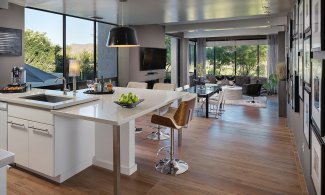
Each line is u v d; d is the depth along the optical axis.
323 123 1.83
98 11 5.47
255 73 12.50
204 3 4.70
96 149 3.36
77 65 3.45
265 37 11.78
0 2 3.12
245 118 6.35
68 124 2.96
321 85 1.83
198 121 5.97
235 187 2.84
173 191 2.77
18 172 3.16
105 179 3.02
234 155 3.78
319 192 1.94
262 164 3.45
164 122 2.97
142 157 3.71
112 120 2.31
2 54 4.30
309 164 2.54
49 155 2.83
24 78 4.20
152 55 8.25
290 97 4.93
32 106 2.90
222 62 13.06
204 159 3.62
